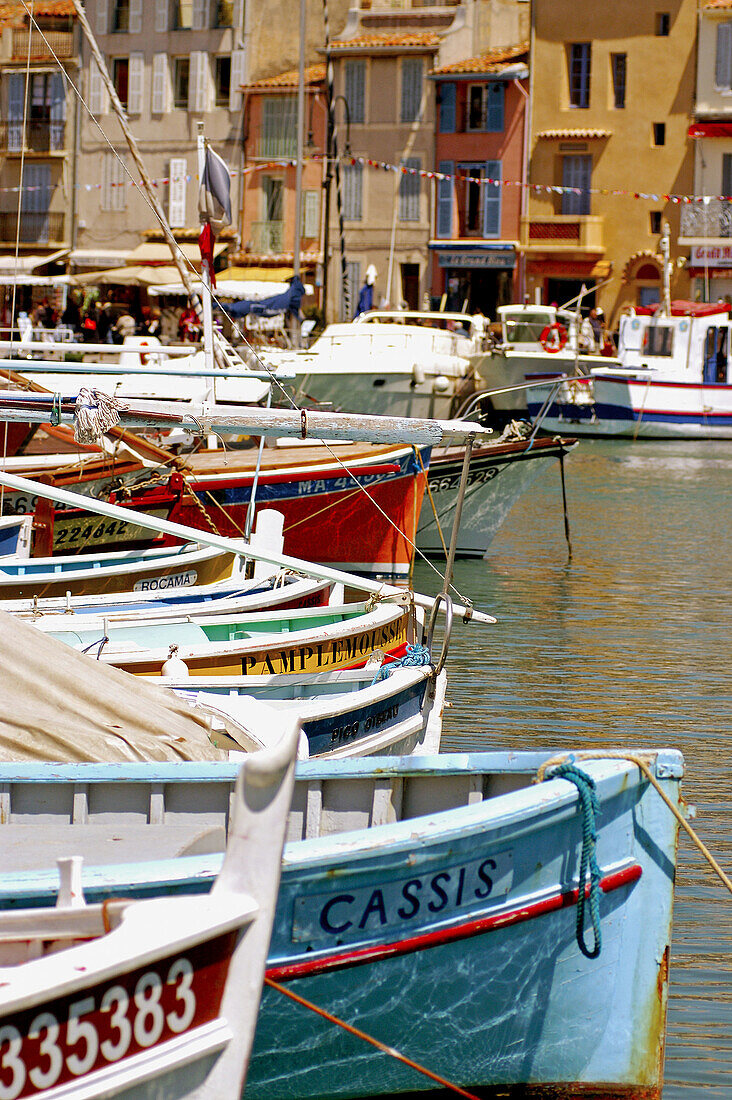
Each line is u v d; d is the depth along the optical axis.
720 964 9.80
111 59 72.00
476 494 26.88
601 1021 8.06
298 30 71.06
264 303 46.50
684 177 65.00
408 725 12.46
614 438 54.75
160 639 14.06
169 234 21.36
